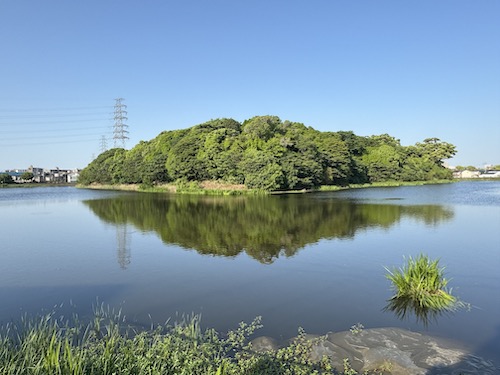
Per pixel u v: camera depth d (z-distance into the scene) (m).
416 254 15.83
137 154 90.56
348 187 79.69
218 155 67.62
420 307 9.76
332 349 7.40
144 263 15.16
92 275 13.50
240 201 45.22
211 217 29.38
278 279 12.65
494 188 72.94
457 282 11.82
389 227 23.14
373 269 13.72
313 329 8.53
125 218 29.78
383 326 8.65
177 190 67.25
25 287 12.12
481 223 24.39
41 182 139.38
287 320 9.09
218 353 7.00
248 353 7.14
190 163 68.25
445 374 6.44
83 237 21.34
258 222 26.14
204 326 8.75
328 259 15.28
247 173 62.47
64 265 15.00
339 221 26.05
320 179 72.19
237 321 9.08
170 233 22.25
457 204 37.62
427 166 104.00
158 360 6.06
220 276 13.13
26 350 5.93
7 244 19.44
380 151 94.44
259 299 10.68
